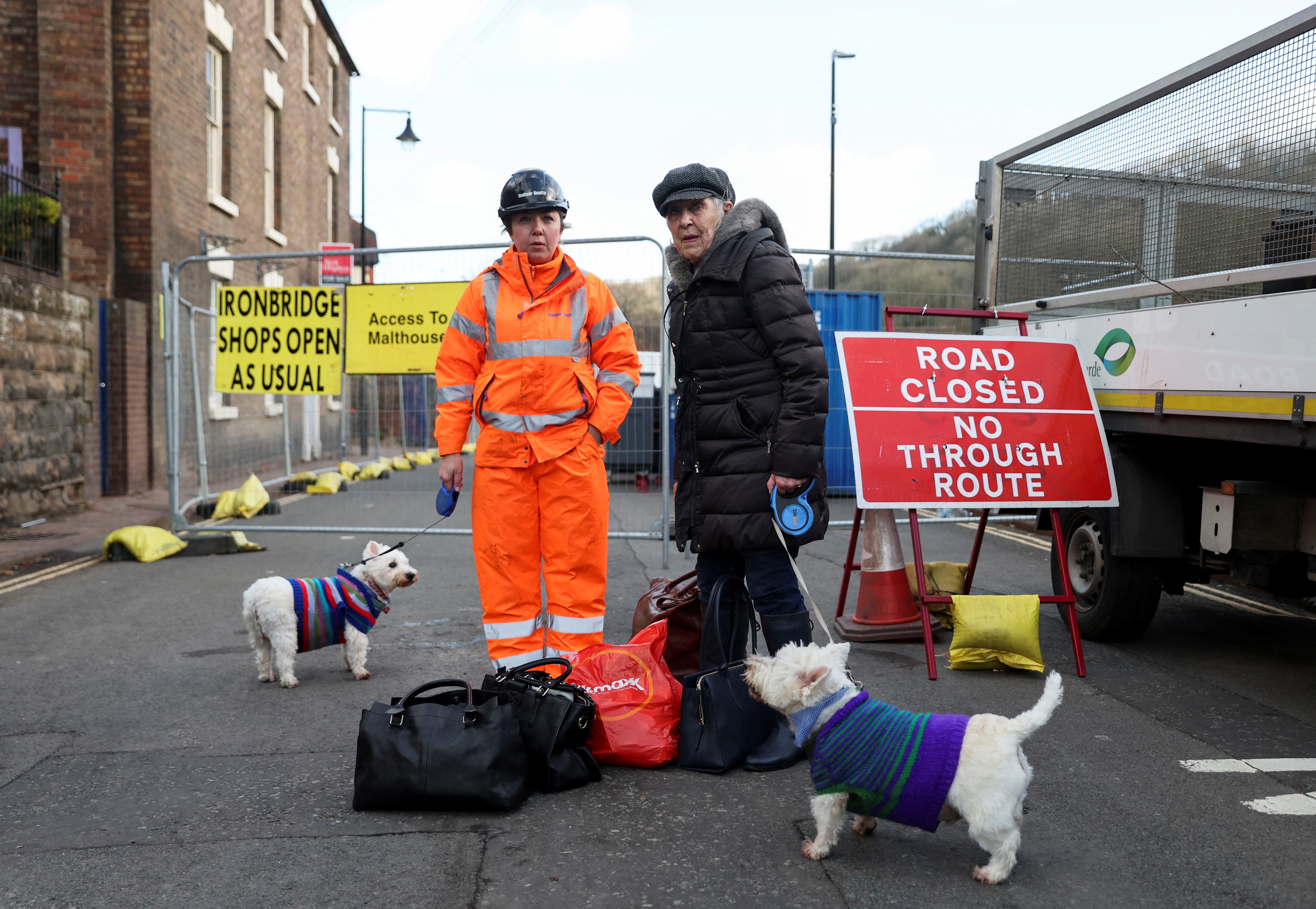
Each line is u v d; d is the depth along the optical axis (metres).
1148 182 4.73
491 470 3.81
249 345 8.19
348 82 24.34
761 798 3.21
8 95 11.27
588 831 2.95
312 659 5.08
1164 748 3.67
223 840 2.89
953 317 5.21
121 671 4.77
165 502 11.05
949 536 9.19
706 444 3.66
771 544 3.56
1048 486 4.75
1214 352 4.08
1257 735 3.81
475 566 7.84
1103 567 5.06
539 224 3.77
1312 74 3.76
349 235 24.47
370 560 4.62
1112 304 5.12
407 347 8.07
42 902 2.52
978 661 4.65
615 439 4.03
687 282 3.82
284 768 3.49
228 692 4.44
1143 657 4.96
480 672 4.78
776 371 3.59
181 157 12.67
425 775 3.02
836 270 17.05
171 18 12.21
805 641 3.64
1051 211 5.53
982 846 2.62
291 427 16.78
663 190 3.66
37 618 5.88
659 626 3.69
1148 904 2.51
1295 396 3.61
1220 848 2.83
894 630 5.28
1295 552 4.33
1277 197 3.96
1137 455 4.81
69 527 9.32
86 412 10.71
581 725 3.34
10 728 3.93
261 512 10.31
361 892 2.57
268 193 16.95
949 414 4.77
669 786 3.32
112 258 11.48
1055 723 3.95
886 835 2.95
